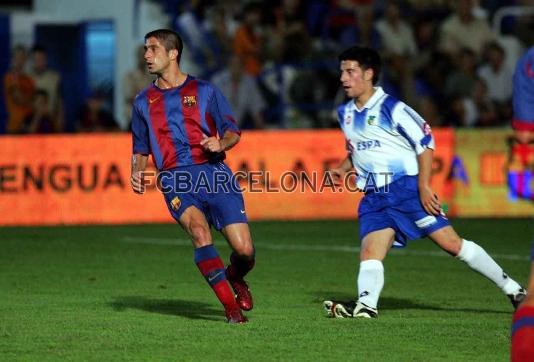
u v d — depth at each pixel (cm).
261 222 5922
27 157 5825
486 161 6259
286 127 7375
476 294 3603
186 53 7294
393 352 2481
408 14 7931
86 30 7781
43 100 6900
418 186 2978
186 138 2855
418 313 3152
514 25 8112
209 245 2839
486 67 7525
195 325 2841
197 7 7369
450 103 7319
